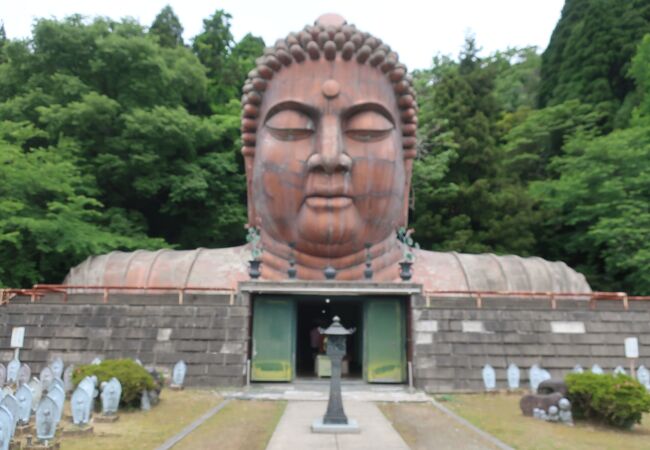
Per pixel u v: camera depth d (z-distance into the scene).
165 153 28.08
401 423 10.36
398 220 18.50
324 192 16.48
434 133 32.09
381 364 14.88
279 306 15.09
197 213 30.75
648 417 11.64
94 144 26.94
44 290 16.92
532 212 29.91
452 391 13.61
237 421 10.30
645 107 28.91
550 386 11.38
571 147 28.92
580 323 14.88
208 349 14.20
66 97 26.72
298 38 17.14
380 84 17.27
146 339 14.34
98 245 22.42
